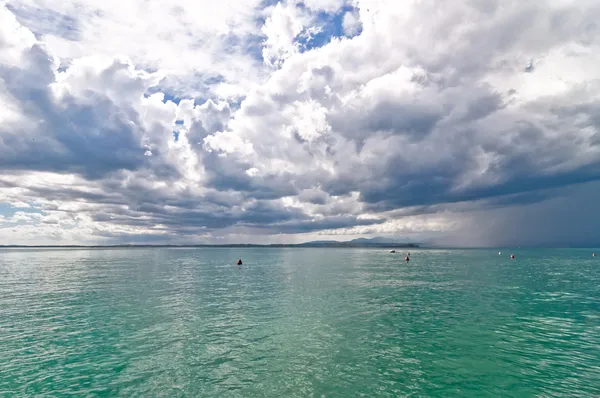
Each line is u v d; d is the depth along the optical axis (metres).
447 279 49.59
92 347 17.98
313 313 26.19
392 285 42.88
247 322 23.39
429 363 15.54
